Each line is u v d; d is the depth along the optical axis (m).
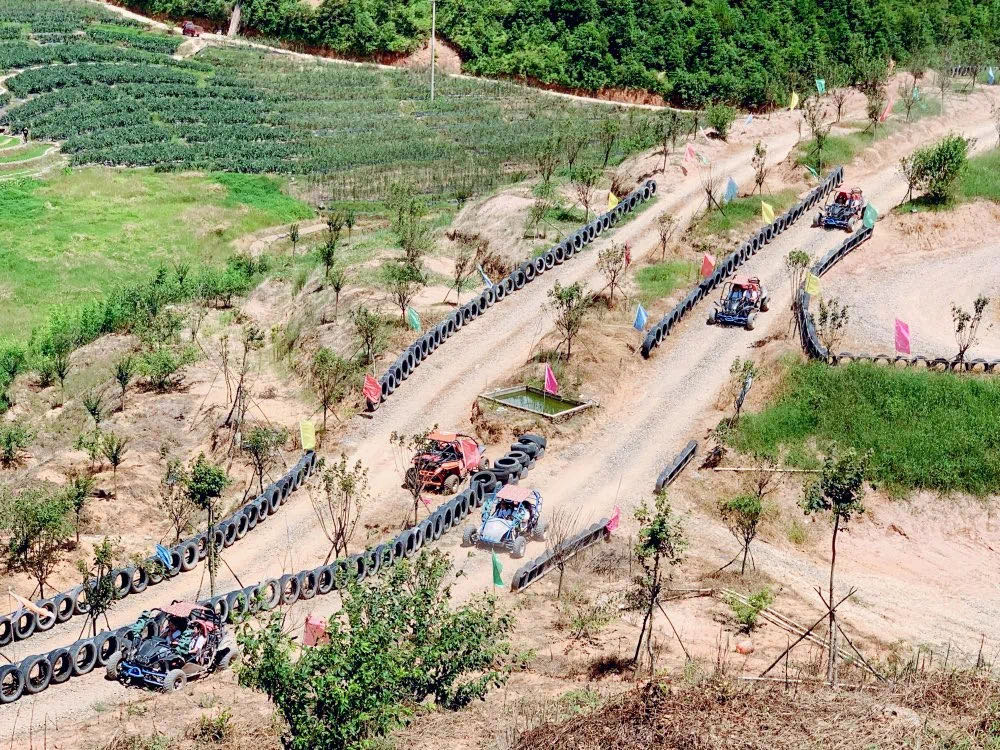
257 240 83.75
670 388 55.12
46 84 116.25
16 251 80.81
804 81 115.31
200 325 65.50
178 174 96.56
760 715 27.45
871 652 36.62
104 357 62.22
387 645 25.56
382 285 64.69
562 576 40.16
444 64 132.00
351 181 94.00
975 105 97.88
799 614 39.09
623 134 100.50
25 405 58.28
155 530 45.38
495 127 109.38
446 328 59.25
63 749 30.00
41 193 92.25
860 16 127.56
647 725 27.14
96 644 35.03
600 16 129.75
